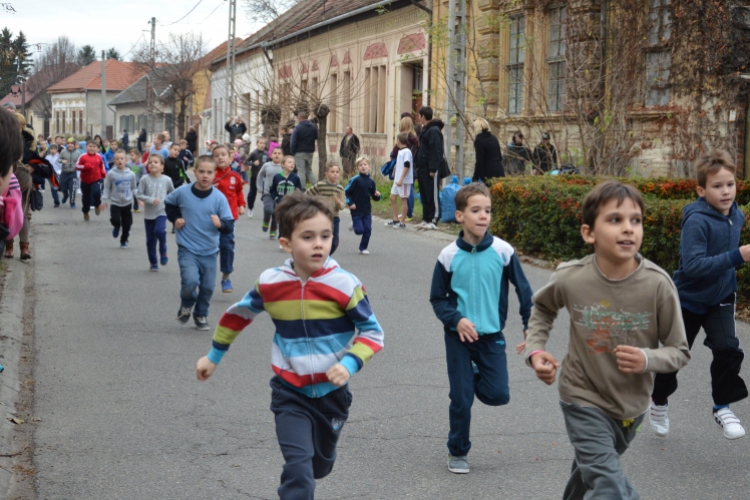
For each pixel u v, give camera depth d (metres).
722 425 5.43
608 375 3.70
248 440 5.62
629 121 17.41
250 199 20.97
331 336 3.94
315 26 33.91
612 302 3.68
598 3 17.64
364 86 31.05
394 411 6.26
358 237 16.44
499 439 5.66
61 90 106.62
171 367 7.43
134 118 92.44
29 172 10.75
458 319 4.95
